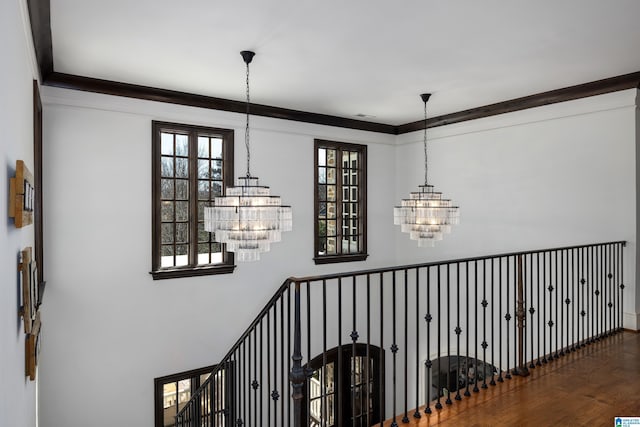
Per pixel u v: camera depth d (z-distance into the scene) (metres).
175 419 5.45
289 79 5.09
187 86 5.35
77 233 5.04
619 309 5.01
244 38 3.87
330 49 4.13
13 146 2.20
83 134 5.07
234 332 6.19
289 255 6.73
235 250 3.94
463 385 6.76
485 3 3.23
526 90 5.55
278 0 3.18
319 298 7.03
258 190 4.07
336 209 7.42
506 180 6.26
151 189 5.52
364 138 7.62
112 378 5.25
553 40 3.94
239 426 3.48
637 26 3.64
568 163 5.55
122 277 5.32
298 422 2.41
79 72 4.79
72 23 3.54
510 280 6.17
